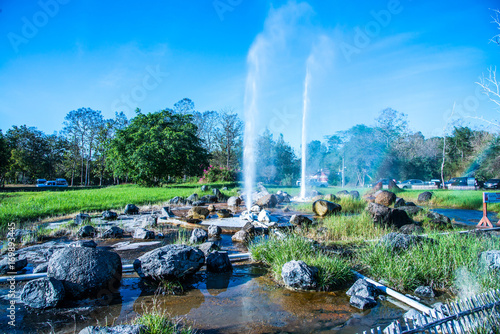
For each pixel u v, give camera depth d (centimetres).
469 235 670
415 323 315
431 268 503
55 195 1984
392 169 4522
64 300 436
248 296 459
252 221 1065
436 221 975
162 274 475
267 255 622
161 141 3384
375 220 938
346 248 676
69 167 5659
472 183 3319
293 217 1043
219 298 452
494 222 1074
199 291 479
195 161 3659
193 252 521
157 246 762
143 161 3244
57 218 1132
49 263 464
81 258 457
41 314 400
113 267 471
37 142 5925
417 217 1105
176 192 2359
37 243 785
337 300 446
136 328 323
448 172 4600
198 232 806
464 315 325
